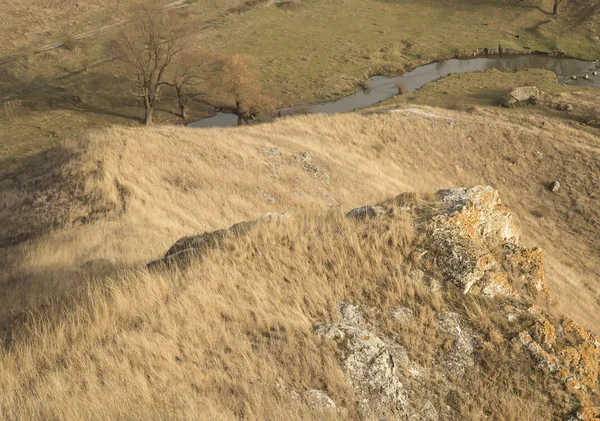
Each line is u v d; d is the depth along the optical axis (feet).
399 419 23.82
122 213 66.69
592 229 101.45
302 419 21.04
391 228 34.27
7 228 67.00
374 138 122.01
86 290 31.55
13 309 31.96
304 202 86.33
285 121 120.78
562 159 120.78
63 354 24.26
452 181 115.55
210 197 79.41
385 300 30.14
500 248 36.96
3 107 161.07
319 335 25.81
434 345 28.27
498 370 27.76
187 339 24.77
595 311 62.08
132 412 19.72
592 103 157.17
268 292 28.91
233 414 20.49
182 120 165.27
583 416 26.27
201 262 32.19
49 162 82.99
